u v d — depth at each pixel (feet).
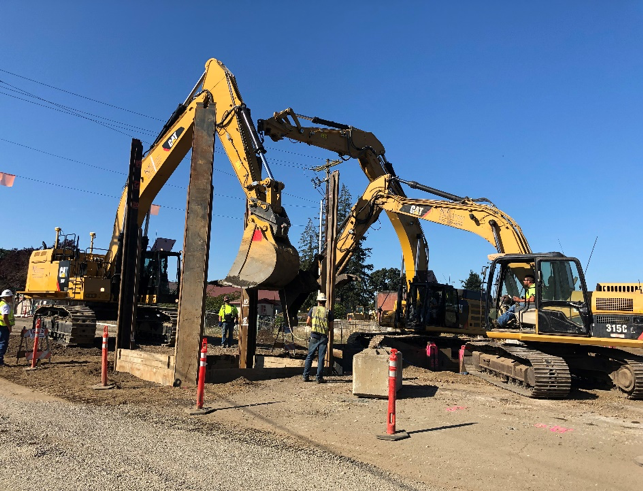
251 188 37.81
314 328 35.14
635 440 21.70
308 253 183.73
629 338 31.94
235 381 33.09
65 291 55.16
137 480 14.96
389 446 19.81
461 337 56.90
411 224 59.67
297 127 53.67
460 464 17.90
